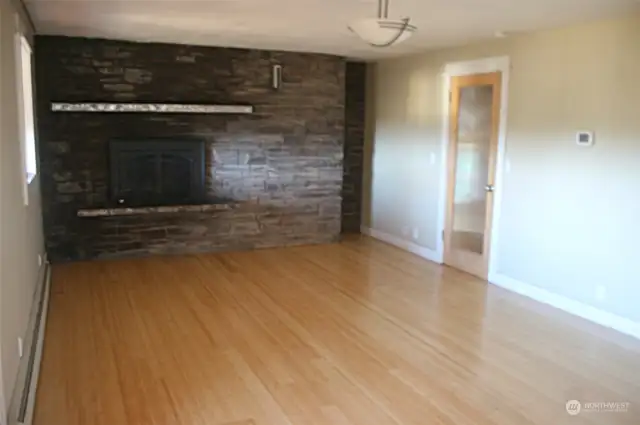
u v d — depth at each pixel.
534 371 3.71
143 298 5.07
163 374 3.58
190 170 6.58
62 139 6.06
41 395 3.28
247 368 3.69
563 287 4.98
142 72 6.27
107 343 4.05
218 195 6.80
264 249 7.09
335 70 7.15
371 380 3.54
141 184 6.40
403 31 3.36
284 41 5.96
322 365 3.75
